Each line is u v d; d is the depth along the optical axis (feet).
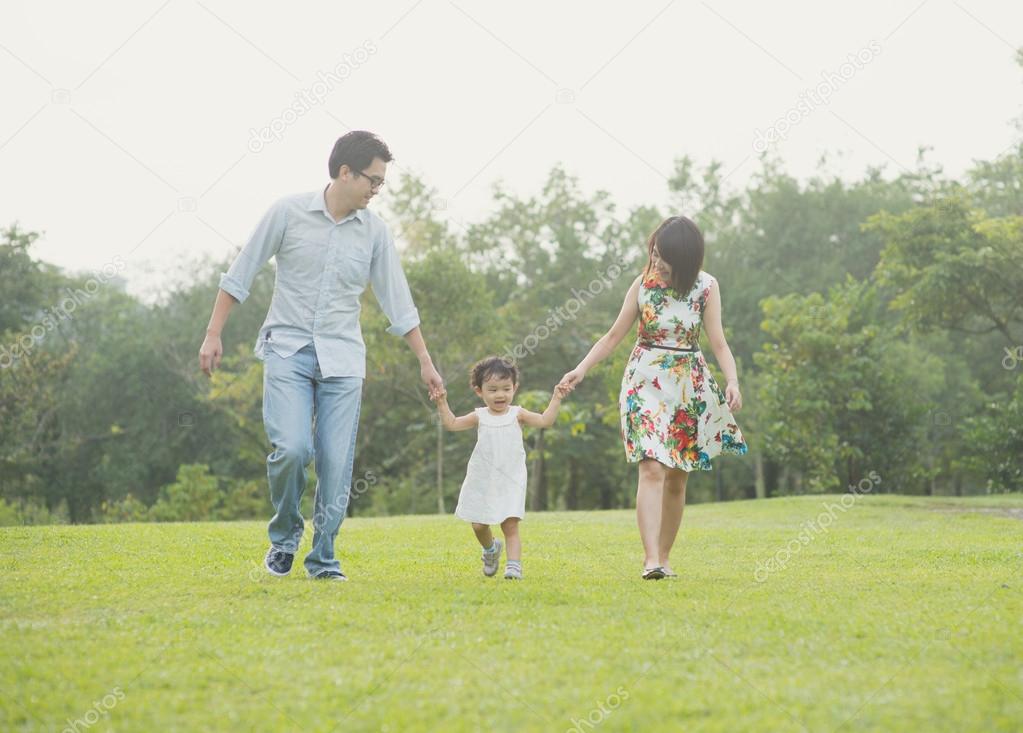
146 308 188.14
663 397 26.71
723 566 28.63
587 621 18.51
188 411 181.16
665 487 27.20
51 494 175.22
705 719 12.86
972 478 148.36
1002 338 162.20
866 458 107.96
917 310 106.83
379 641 16.99
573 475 172.35
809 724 12.59
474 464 27.58
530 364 151.12
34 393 155.02
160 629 17.93
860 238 172.24
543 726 12.68
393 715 13.08
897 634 17.31
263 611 19.53
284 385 25.08
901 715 12.88
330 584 23.44
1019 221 100.17
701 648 16.37
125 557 28.99
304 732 12.59
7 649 16.44
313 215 25.58
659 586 23.31
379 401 143.23
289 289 25.61
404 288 27.25
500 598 21.03
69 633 17.53
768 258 174.40
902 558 30.50
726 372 27.25
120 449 180.65
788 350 107.76
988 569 27.30
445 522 50.21
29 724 12.89
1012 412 103.30
